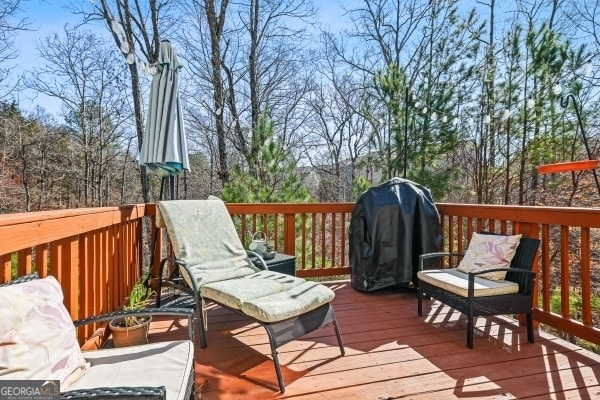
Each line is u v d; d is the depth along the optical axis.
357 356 2.44
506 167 7.96
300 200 5.69
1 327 1.16
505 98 7.39
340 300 3.67
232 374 2.21
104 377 1.35
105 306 2.72
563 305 2.65
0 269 1.48
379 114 9.45
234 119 10.27
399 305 3.52
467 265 3.02
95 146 11.86
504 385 2.07
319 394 1.99
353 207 4.41
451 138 7.51
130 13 9.03
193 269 2.80
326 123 14.88
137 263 3.61
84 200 11.93
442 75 8.42
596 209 2.35
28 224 1.61
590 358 2.40
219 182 13.11
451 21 9.34
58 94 11.02
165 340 2.71
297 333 2.22
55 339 1.29
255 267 3.11
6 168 10.36
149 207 3.81
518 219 2.99
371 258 3.85
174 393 1.26
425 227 3.78
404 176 5.22
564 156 7.00
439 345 2.61
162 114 3.32
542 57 6.54
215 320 3.12
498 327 2.94
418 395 1.98
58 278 2.00
